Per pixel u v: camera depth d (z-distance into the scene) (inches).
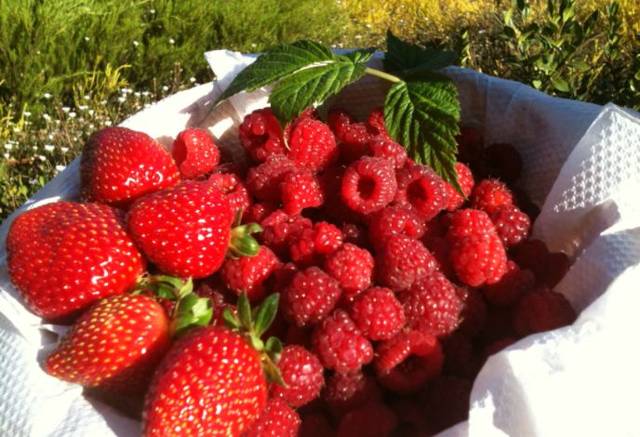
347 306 7.1
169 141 9.7
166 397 5.7
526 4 17.3
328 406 7.0
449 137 8.5
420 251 7.3
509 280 7.6
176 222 6.9
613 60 17.4
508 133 9.8
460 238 7.7
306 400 6.7
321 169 8.9
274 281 7.5
